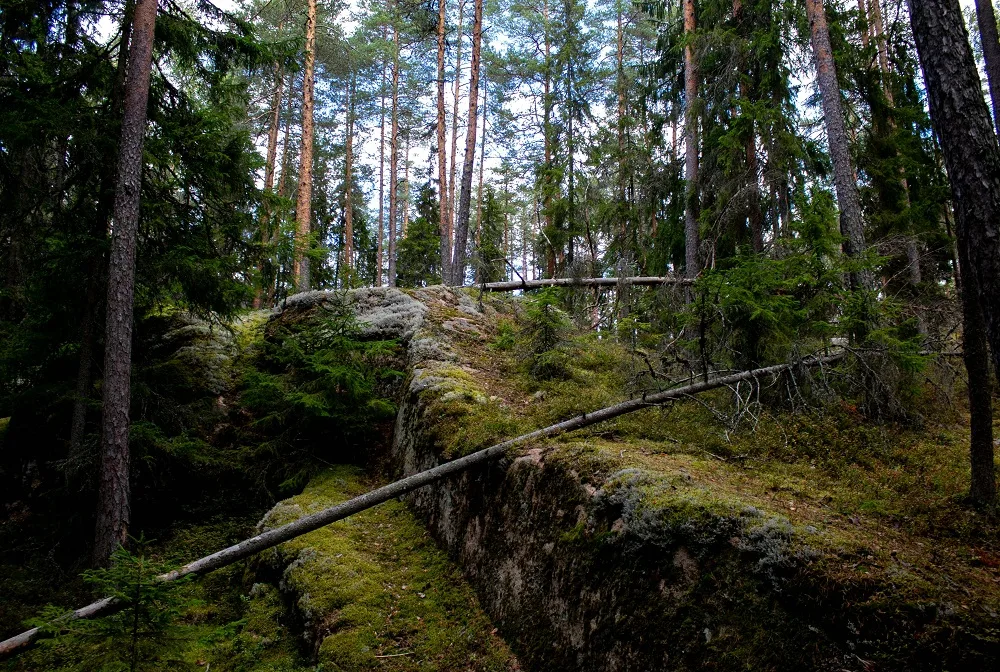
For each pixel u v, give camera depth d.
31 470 8.28
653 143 14.05
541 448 5.82
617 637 3.95
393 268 25.55
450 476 6.65
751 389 6.02
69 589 6.63
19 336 7.41
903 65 9.69
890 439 5.73
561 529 4.88
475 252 12.90
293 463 8.67
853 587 3.19
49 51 7.38
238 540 7.83
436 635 5.12
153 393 8.38
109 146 7.33
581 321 10.14
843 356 6.32
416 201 26.92
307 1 16.78
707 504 4.00
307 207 15.84
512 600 5.09
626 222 14.70
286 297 11.41
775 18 10.22
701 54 10.98
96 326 7.80
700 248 9.15
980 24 7.37
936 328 7.05
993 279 3.51
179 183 8.10
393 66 24.23
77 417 7.32
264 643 5.52
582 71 20.02
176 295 8.52
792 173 9.93
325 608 5.47
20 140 6.63
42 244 7.22
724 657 3.36
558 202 16.64
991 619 2.92
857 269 6.05
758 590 3.47
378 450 8.81
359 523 7.04
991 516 4.15
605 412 6.19
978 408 4.36
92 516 7.40
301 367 9.63
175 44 8.01
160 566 3.93
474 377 8.73
